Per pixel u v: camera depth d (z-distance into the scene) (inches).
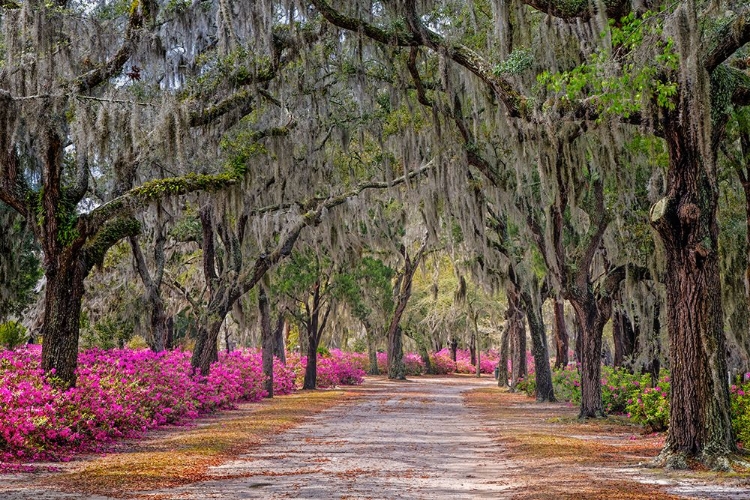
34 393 425.4
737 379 508.7
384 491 308.0
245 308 947.3
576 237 827.4
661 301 709.9
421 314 1845.5
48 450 412.8
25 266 876.0
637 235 622.2
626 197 599.2
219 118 684.1
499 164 760.3
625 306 807.1
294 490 308.8
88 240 502.3
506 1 503.2
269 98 682.2
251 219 811.4
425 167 723.4
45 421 407.5
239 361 970.1
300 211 863.7
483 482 337.7
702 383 367.2
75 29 493.7
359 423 649.0
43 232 484.7
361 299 1334.9
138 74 524.7
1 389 410.3
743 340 632.4
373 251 1314.0
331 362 1445.6
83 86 510.6
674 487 310.7
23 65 484.4
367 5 582.6
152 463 387.2
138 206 502.3
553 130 416.5
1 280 737.0
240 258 806.5
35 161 575.5
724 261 590.9
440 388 1362.0
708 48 358.6
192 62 632.4
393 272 1563.7
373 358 1956.2
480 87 600.7
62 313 487.5
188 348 1568.7
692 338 370.3
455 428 617.3
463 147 679.7
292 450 457.7
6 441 392.2
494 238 992.2
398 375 1696.6
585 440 510.6
